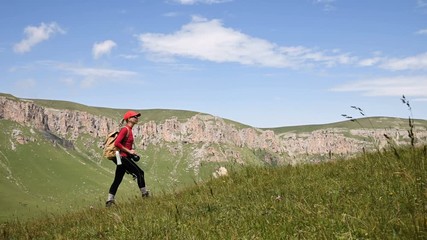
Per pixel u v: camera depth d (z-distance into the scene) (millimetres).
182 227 6547
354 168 9047
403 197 5707
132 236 6496
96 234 7492
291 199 7242
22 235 9289
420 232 4066
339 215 5414
